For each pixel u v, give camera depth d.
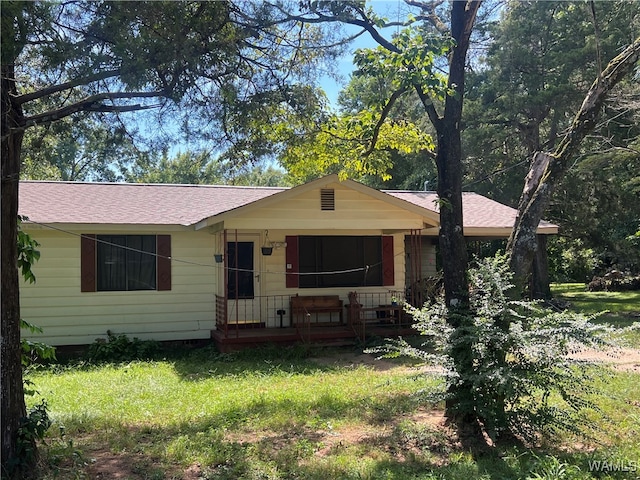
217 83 5.52
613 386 7.21
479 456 5.01
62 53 4.48
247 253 12.75
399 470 4.65
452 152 6.11
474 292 5.62
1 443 4.46
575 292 24.89
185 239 12.29
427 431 5.61
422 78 5.76
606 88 5.86
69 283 11.51
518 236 5.86
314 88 6.70
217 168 6.93
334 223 11.41
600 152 16.17
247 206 10.83
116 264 11.86
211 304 12.41
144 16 4.76
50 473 4.64
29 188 13.35
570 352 5.38
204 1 5.21
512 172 21.95
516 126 21.30
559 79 19.33
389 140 8.30
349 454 5.09
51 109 5.30
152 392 7.75
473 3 6.14
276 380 8.56
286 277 12.88
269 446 5.32
